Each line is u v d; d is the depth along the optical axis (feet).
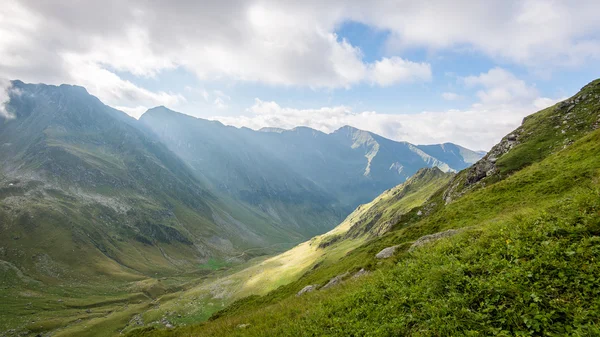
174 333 114.01
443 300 40.86
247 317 79.66
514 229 52.60
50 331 619.67
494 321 34.37
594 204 48.29
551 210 54.19
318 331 50.85
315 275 205.87
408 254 73.72
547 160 164.76
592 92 297.53
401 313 44.06
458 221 148.46
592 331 27.94
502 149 312.29
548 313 32.12
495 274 41.98
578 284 34.73
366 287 60.44
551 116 306.14
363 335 44.24
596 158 123.75
